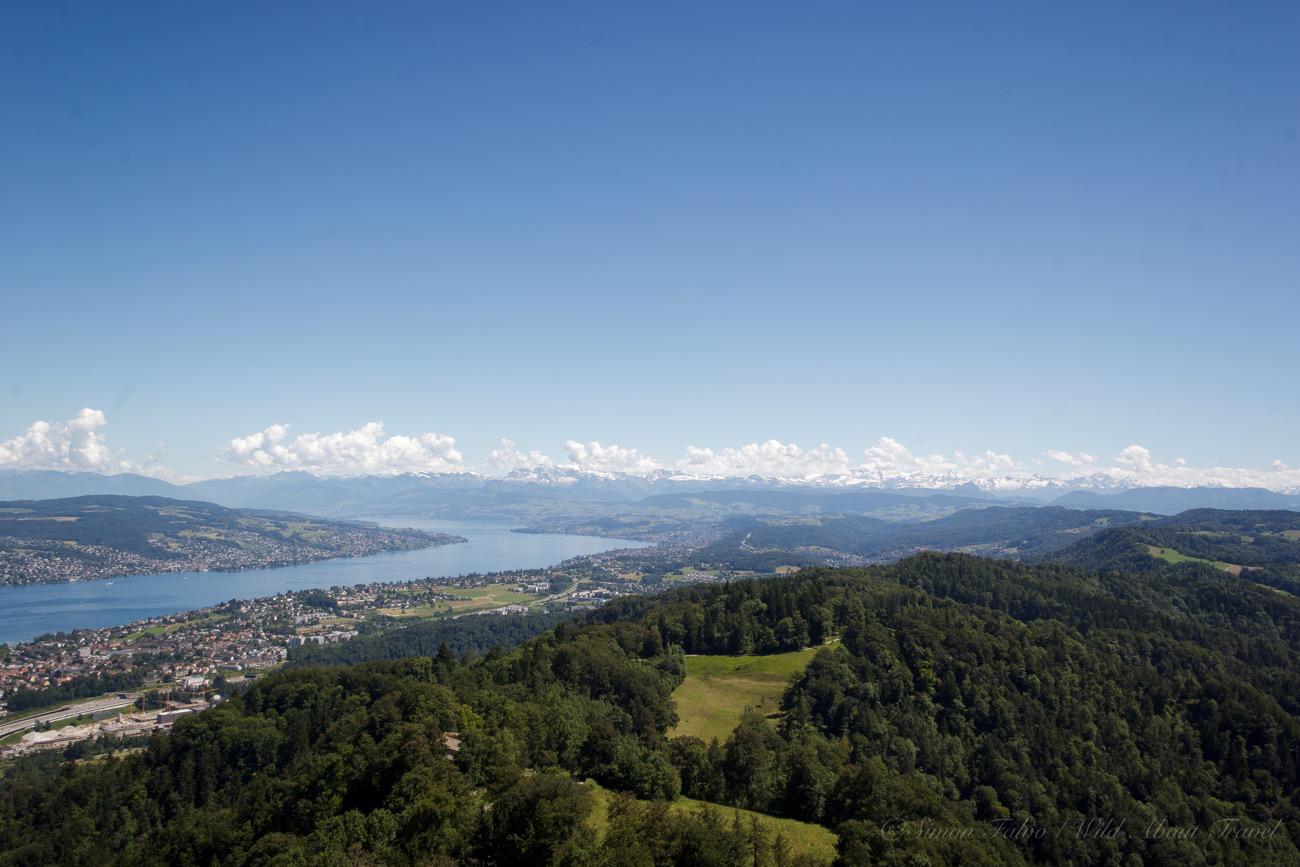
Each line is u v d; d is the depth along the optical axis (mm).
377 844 81875
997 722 140000
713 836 77312
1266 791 133875
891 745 128750
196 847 105062
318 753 117250
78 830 129750
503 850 79062
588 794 92438
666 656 164625
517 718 108312
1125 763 135125
